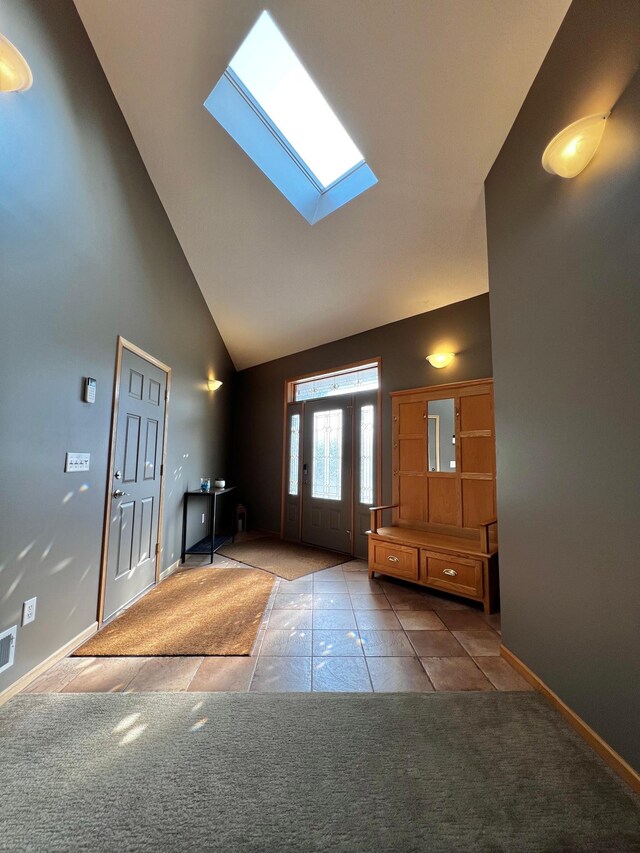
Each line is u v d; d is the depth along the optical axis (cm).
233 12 184
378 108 206
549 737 136
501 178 205
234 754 127
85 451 209
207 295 425
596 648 132
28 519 165
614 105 125
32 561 167
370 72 191
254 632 222
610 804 109
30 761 122
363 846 97
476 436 314
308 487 463
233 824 102
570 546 147
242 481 566
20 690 160
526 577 178
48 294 177
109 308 233
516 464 188
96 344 219
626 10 120
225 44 198
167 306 328
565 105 152
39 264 170
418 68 184
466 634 223
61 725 139
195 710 150
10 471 155
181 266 359
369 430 403
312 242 317
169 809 106
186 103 233
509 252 196
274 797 111
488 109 191
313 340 461
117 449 245
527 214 180
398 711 151
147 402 290
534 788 115
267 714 148
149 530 297
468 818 105
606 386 129
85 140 206
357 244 306
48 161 175
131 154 260
